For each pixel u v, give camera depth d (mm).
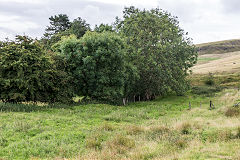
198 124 14953
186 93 40656
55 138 11969
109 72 26641
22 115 16234
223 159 8156
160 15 35000
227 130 12172
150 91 33719
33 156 9539
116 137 11828
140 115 20531
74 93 25672
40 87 21688
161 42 32906
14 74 20297
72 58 25469
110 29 37469
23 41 22109
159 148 10398
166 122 17391
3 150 9945
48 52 25141
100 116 19359
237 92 34438
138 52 29594
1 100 22594
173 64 32469
